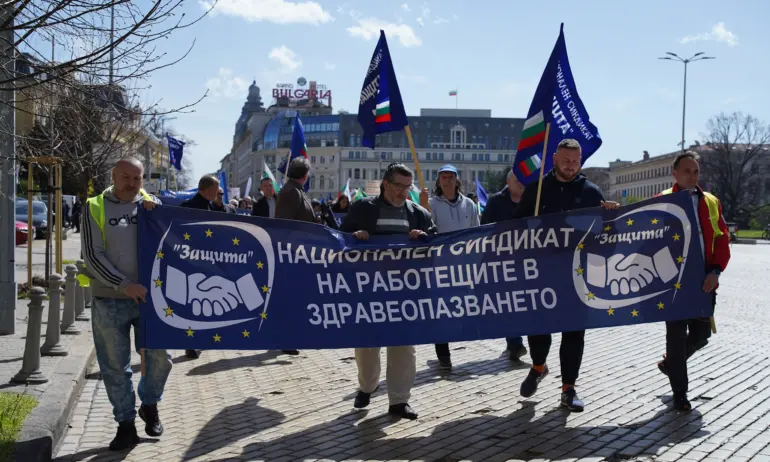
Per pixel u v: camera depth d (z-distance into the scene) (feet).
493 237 20.68
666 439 19.31
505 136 482.69
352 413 22.53
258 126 530.27
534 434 19.93
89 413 23.18
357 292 20.20
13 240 36.58
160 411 23.03
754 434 19.69
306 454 18.65
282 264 19.83
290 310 19.84
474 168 478.18
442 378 27.30
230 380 27.73
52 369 26.81
